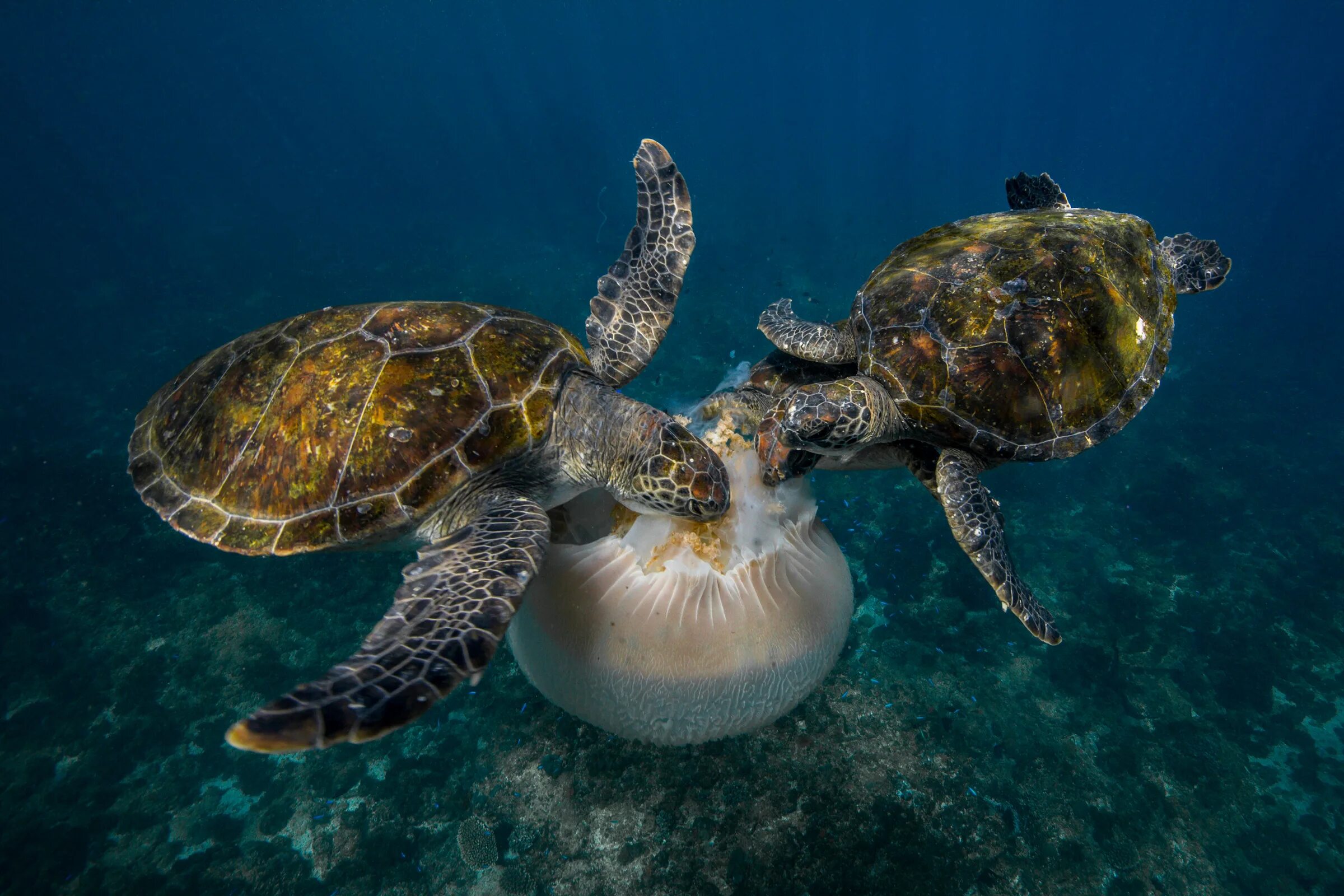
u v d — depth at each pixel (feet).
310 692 1.33
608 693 1.94
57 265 19.15
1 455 9.53
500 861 4.70
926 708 5.66
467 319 2.47
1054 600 7.63
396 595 1.78
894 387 2.60
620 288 3.16
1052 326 2.56
